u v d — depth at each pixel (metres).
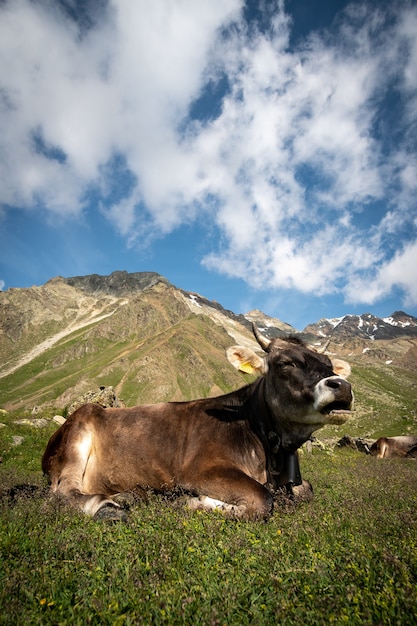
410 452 8.10
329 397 1.66
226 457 1.84
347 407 1.70
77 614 0.82
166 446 1.96
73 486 1.90
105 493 2.03
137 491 1.95
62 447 2.07
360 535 1.29
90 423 2.11
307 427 1.86
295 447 1.92
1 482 2.23
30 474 2.78
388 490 2.43
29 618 0.80
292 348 1.92
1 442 4.22
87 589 0.91
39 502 1.63
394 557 1.02
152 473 1.93
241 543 1.18
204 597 0.87
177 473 1.88
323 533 1.30
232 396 2.10
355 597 0.84
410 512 1.69
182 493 1.78
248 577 0.96
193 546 1.15
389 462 5.34
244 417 1.98
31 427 5.29
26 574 0.95
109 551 1.12
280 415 1.86
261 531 1.33
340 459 5.55
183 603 0.83
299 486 2.00
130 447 2.00
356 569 0.97
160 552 1.10
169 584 0.93
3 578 0.93
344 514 1.61
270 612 0.83
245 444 1.91
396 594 0.86
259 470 1.89
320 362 1.86
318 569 0.97
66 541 1.17
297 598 0.86
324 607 0.83
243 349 2.01
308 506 1.71
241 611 0.84
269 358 1.95
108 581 0.94
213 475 1.71
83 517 1.54
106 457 2.04
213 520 1.41
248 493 1.59
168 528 1.33
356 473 3.64
